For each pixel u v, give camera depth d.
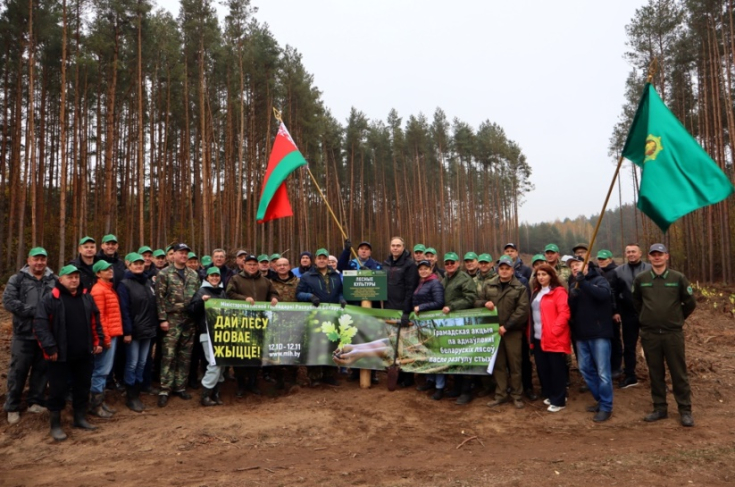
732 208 29.39
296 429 6.41
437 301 7.89
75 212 25.39
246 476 5.01
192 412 7.17
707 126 27.06
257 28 29.45
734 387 8.05
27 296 6.61
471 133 53.47
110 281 7.04
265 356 7.93
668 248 31.92
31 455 5.72
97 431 6.39
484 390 8.00
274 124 33.47
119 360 7.96
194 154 35.19
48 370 6.16
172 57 27.42
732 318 16.45
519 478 4.80
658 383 6.66
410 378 8.42
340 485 4.74
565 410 7.15
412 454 5.62
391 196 55.66
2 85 27.27
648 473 4.86
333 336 8.20
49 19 23.41
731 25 24.17
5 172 27.34
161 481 4.92
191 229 30.23
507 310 7.48
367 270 8.30
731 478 4.71
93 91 28.94
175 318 7.69
